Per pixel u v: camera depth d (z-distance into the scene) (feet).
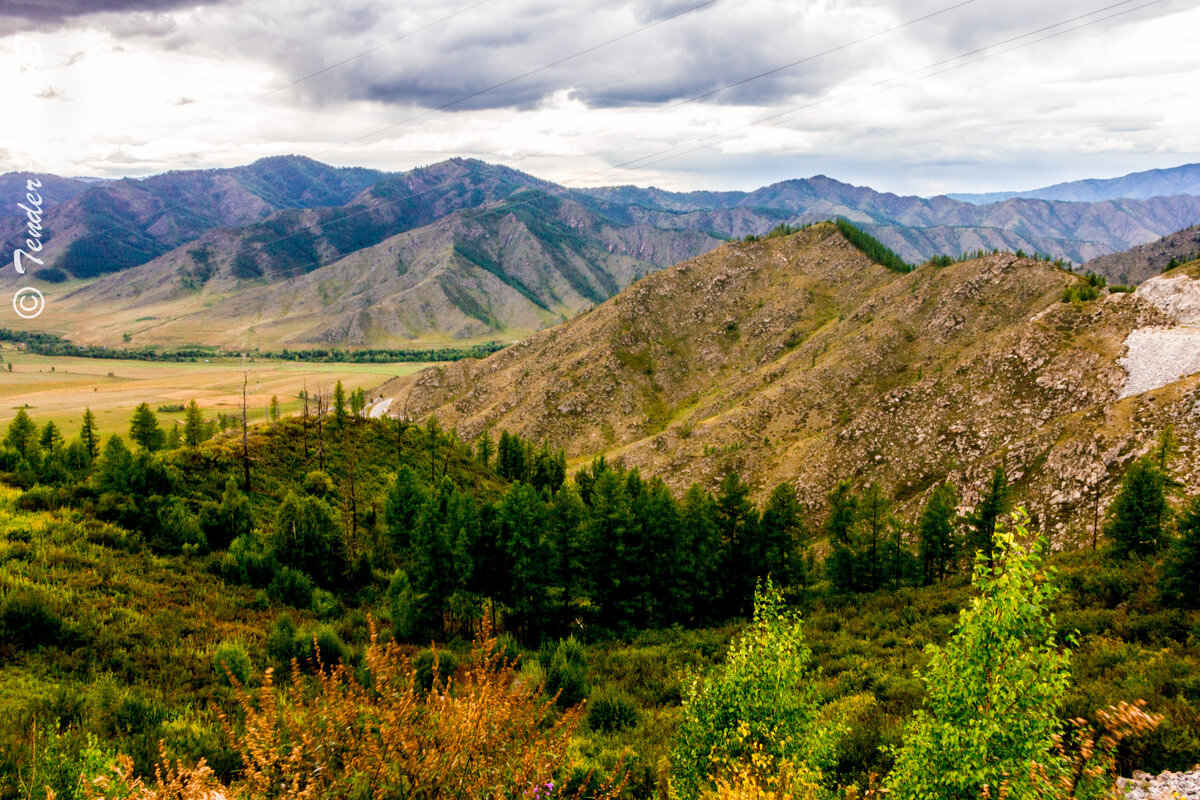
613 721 71.77
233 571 119.75
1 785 36.83
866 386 493.36
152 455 158.92
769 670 42.86
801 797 33.42
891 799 35.55
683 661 106.42
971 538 181.88
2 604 73.46
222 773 46.42
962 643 34.45
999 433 343.26
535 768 24.14
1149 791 37.73
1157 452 223.10
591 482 345.72
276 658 81.51
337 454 244.22
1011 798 29.50
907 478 361.10
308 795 22.40
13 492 131.13
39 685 61.46
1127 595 94.07
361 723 24.66
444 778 22.79
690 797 41.55
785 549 163.73
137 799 25.68
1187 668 58.34
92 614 83.41
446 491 203.31
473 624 128.57
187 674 72.74
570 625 138.82
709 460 484.33
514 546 131.64
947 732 32.60
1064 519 258.57
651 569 144.46
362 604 133.80
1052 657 31.50
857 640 103.76
